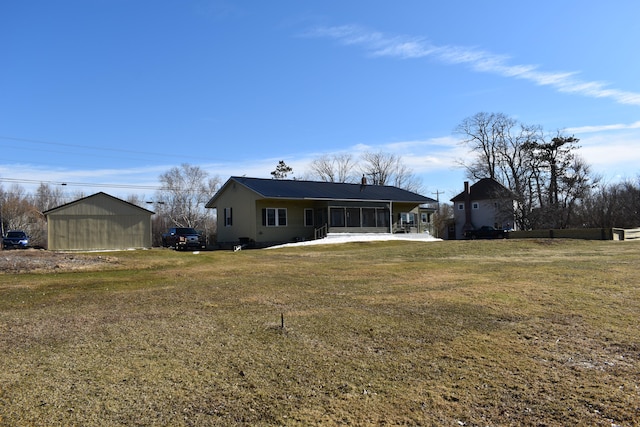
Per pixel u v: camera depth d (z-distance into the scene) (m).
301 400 4.15
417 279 11.66
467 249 21.86
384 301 8.67
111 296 9.36
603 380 4.68
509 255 19.11
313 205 31.56
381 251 22.14
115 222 23.12
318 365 5.09
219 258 18.89
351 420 3.77
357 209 32.31
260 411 3.91
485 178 56.31
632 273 11.98
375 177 60.03
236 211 31.31
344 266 15.17
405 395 4.28
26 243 35.38
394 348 5.72
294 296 9.32
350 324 6.88
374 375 4.80
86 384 4.45
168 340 6.01
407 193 37.44
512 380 4.68
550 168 46.59
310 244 27.47
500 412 3.95
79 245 22.27
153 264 15.52
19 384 4.44
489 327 6.74
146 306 8.31
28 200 57.44
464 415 3.89
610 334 6.34
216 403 4.06
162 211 57.09
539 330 6.57
